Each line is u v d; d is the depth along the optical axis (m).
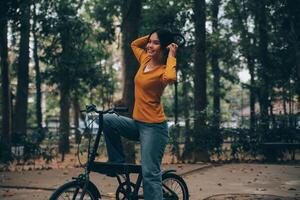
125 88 12.88
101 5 24.38
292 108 23.23
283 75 20.67
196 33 16.08
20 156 15.27
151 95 4.55
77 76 24.19
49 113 48.81
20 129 22.16
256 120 16.06
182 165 13.29
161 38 4.59
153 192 4.52
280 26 19.28
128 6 13.14
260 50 20.11
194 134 15.43
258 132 15.41
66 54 23.50
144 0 18.41
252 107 24.41
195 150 15.30
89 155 4.60
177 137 15.45
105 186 8.80
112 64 39.03
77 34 23.62
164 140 4.62
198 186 8.94
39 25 22.73
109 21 24.80
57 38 24.69
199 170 11.97
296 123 16.47
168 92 44.19
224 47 25.08
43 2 22.38
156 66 4.58
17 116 22.27
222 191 8.31
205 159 15.20
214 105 26.67
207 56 25.23
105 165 4.63
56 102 43.50
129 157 12.80
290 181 9.74
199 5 16.03
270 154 15.18
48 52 24.06
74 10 23.34
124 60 13.09
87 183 4.51
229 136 15.48
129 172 4.78
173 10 21.62
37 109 25.16
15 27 17.23
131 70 12.91
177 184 5.47
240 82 25.02
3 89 16.36
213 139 15.28
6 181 9.77
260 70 21.28
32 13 22.47
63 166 14.34
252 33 24.06
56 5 22.94
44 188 8.76
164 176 5.23
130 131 4.67
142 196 4.89
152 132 4.54
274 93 22.98
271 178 10.23
